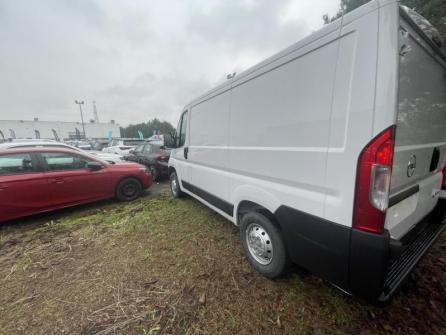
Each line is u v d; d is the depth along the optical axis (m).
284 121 1.72
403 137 1.40
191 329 1.61
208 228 3.26
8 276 2.31
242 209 2.42
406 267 1.53
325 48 1.38
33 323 1.71
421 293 1.81
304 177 1.56
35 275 2.31
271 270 2.02
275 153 1.83
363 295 1.30
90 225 3.54
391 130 1.10
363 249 1.22
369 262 1.21
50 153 3.95
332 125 1.34
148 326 1.64
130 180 4.90
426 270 2.07
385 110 1.10
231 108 2.46
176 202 4.62
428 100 1.70
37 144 6.40
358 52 1.19
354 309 1.70
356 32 1.20
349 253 1.29
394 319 1.60
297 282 2.02
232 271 2.24
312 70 1.46
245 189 2.26
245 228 2.33
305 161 1.54
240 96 2.29
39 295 2.01
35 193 3.70
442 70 1.86
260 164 2.03
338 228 1.34
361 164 1.20
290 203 1.71
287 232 1.76
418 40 1.41
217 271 2.25
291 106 1.64
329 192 1.39
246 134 2.21
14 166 3.59
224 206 2.76
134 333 1.59
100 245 2.88
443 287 1.86
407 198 1.59
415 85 1.46
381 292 1.23
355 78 1.20
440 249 2.39
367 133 1.17
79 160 4.29
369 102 1.15
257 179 2.11
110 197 4.66
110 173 4.61
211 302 1.85
